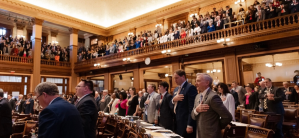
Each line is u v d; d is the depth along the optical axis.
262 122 3.52
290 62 13.29
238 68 9.85
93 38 19.83
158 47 12.20
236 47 9.79
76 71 16.64
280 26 8.00
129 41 14.29
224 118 2.46
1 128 3.49
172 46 11.56
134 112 6.12
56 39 19.53
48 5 15.26
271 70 13.92
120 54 14.07
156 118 4.43
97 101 8.39
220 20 9.99
